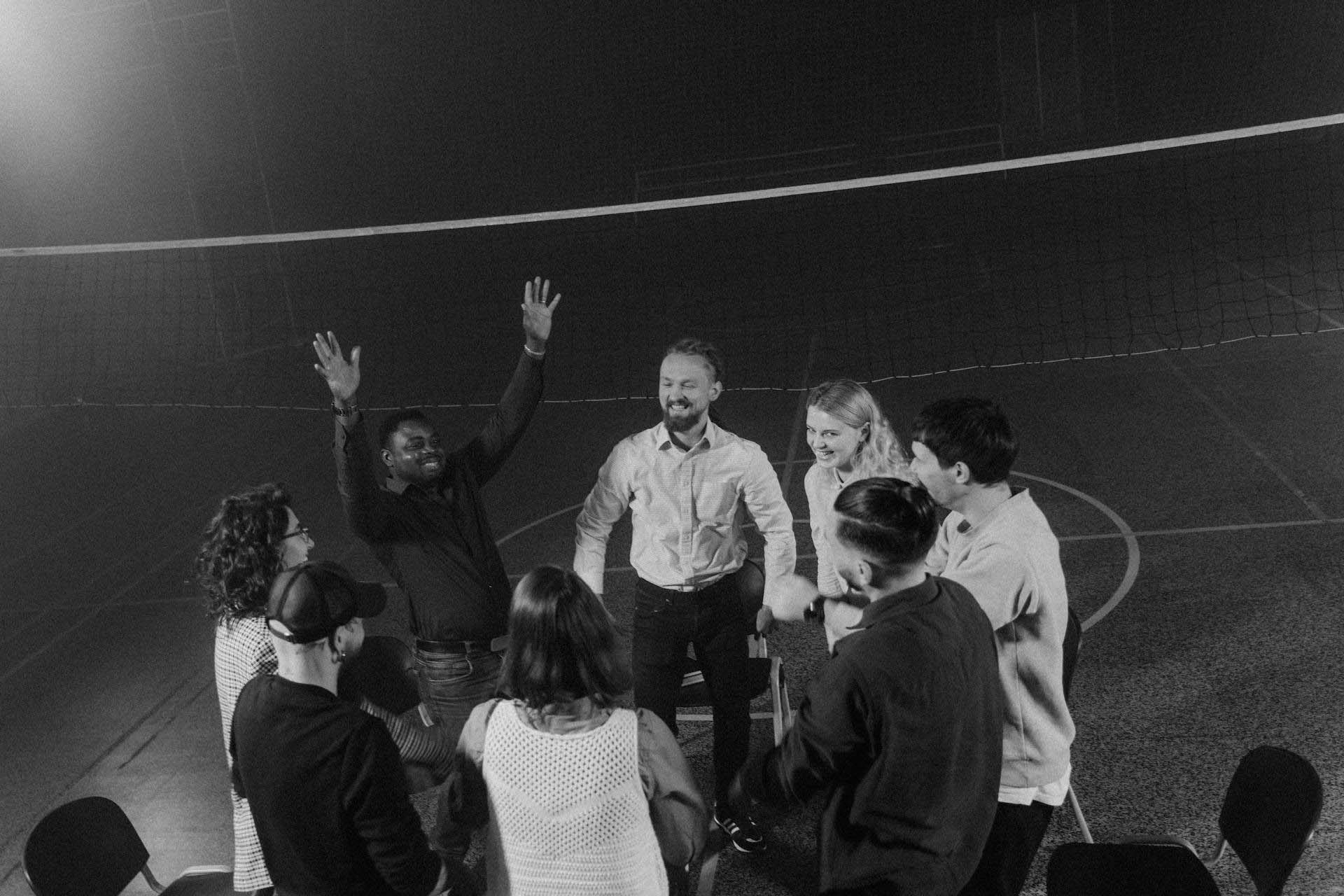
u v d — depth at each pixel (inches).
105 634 287.1
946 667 99.3
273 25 725.3
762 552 295.9
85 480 423.8
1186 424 348.5
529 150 912.9
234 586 120.6
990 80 879.7
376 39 792.3
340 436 149.2
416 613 159.8
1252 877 115.9
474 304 706.8
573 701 95.2
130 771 217.5
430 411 480.7
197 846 189.9
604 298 698.2
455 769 106.3
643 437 167.9
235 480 404.5
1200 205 751.7
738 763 168.6
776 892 161.8
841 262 730.8
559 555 303.3
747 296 658.8
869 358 491.2
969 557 119.5
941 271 666.8
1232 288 532.1
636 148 923.4
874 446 152.5
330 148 780.0
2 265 639.1
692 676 183.6
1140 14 877.2
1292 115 888.9
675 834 103.0
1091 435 350.3
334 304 706.2
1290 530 263.1
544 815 95.6
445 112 843.4
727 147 918.4
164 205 612.4
